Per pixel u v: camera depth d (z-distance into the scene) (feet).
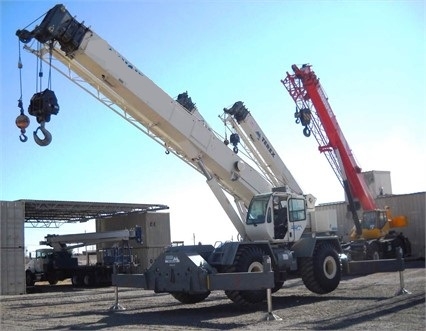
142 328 33.99
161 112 48.65
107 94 47.78
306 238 49.03
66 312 45.88
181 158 52.85
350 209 82.12
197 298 48.80
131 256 98.78
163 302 51.26
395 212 103.81
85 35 43.62
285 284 63.72
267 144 59.41
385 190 111.34
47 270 98.32
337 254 50.01
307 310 39.19
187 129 50.52
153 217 109.70
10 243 78.23
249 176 55.01
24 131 40.70
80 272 97.14
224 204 50.60
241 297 40.96
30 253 101.30
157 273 42.45
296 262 48.55
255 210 49.65
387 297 44.29
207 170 51.42
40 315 44.11
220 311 41.81
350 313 36.22
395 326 30.42
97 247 110.22
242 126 58.39
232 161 53.88
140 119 49.52
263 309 41.47
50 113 40.52
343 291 51.55
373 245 83.25
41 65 42.91
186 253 40.96
